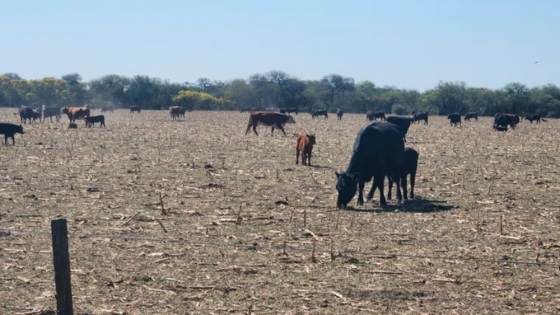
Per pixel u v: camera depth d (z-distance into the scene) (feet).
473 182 84.38
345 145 143.64
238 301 36.32
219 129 204.74
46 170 92.07
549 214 62.18
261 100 575.38
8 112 363.56
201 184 79.87
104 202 66.33
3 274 40.47
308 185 80.18
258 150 127.85
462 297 37.40
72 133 176.65
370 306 35.81
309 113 462.19
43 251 45.85
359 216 60.18
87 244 48.14
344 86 594.24
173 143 143.23
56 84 576.20
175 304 35.76
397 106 518.78
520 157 120.67
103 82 561.84
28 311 34.19
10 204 64.54
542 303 36.65
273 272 41.70
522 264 44.24
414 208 65.05
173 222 56.75
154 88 551.18
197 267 42.68
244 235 52.03
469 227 55.67
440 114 501.97
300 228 54.70
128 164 100.42
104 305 35.42
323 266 43.09
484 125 277.85
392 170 68.18
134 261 43.91
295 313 34.47
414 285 39.45
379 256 45.62
